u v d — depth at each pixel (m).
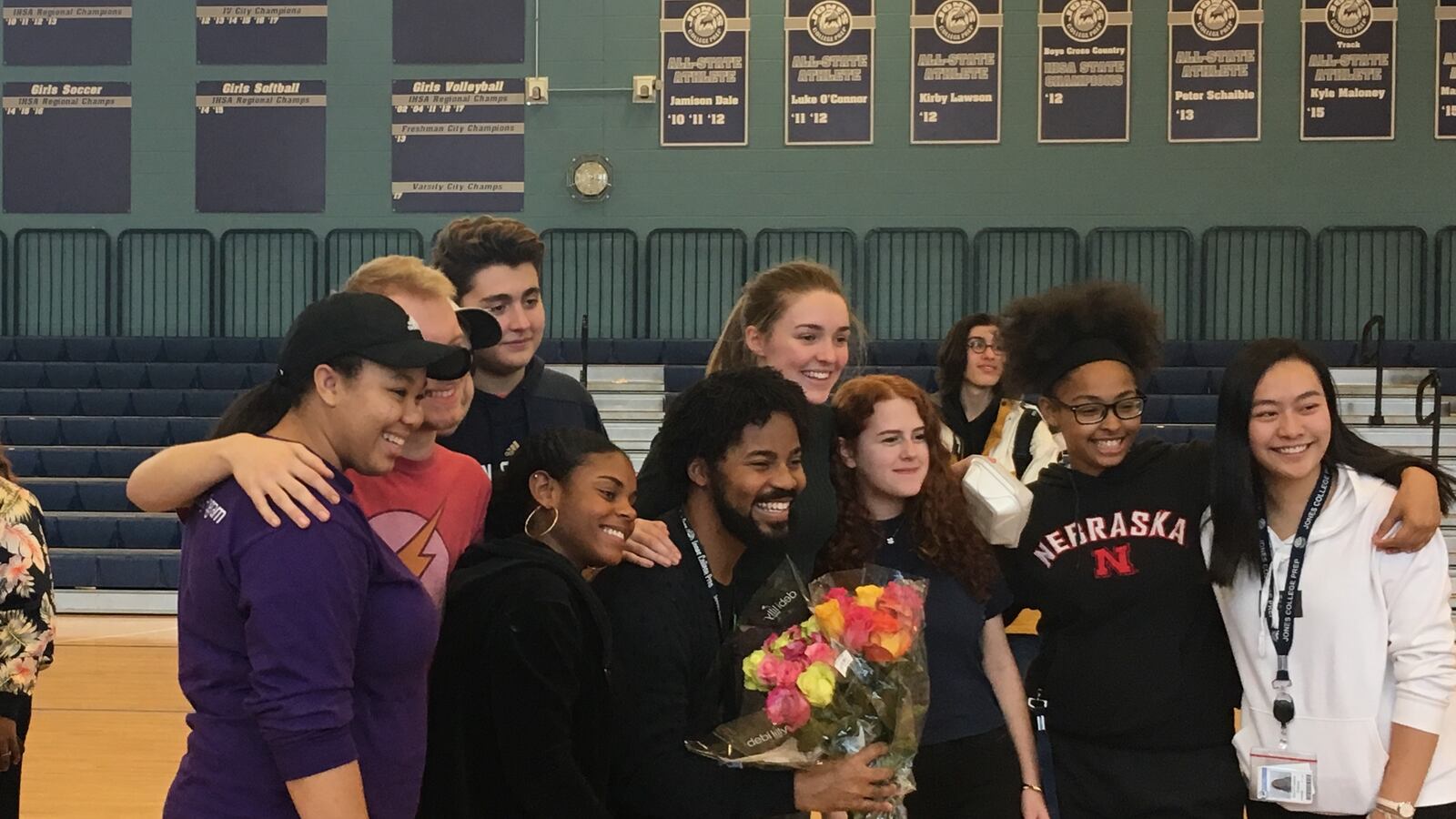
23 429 8.86
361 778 1.61
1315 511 2.16
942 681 2.28
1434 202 9.83
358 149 10.48
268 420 1.63
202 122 10.53
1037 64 10.09
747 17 10.26
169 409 9.31
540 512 1.92
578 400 2.68
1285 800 2.14
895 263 10.21
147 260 10.59
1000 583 2.38
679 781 1.84
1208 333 10.01
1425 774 2.07
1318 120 9.88
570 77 10.38
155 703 5.17
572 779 1.71
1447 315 9.82
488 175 10.41
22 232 10.59
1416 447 7.75
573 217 10.40
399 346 1.55
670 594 1.92
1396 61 9.81
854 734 1.84
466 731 1.79
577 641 1.76
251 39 10.50
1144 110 10.03
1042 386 2.38
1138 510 2.32
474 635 1.77
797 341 2.39
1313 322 9.93
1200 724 2.27
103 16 10.55
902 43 10.19
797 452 1.93
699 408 1.93
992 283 10.16
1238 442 2.17
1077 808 2.32
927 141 10.19
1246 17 9.91
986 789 2.27
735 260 10.30
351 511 1.56
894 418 2.24
